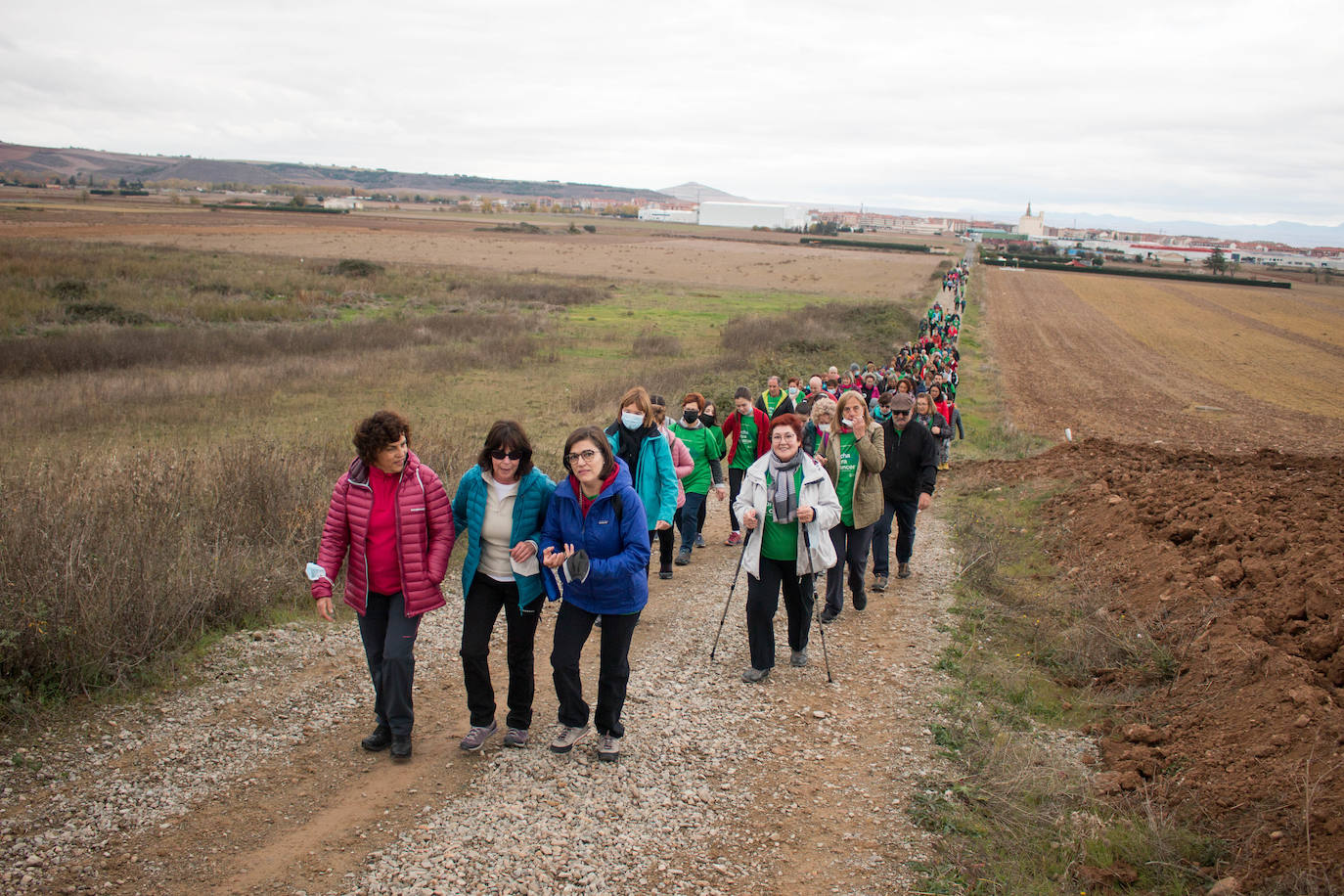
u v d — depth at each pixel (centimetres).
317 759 446
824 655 594
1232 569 649
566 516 446
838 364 2608
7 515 639
